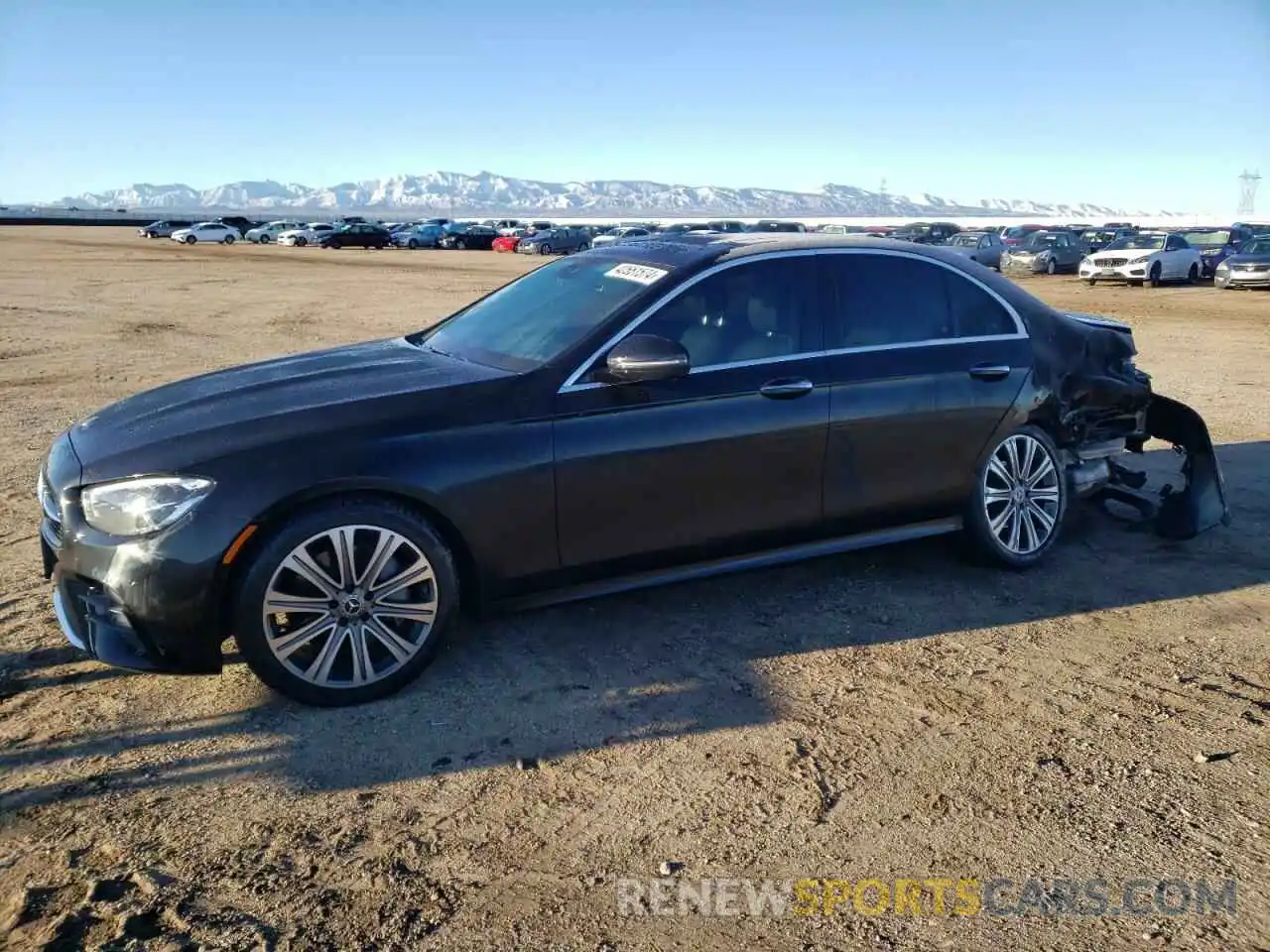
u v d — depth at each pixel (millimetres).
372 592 3574
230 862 2738
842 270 4504
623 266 4461
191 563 3309
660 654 4035
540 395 3803
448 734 3420
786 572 4957
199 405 3828
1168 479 6660
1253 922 2555
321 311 18609
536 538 3828
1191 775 3217
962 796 3096
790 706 3639
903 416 4480
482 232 56844
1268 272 24984
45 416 8664
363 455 3496
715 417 4062
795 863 2781
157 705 3582
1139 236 28938
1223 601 4645
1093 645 4180
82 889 2617
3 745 3303
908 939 2496
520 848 2826
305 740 3361
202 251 47469
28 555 5090
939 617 4441
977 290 4859
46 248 47188
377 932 2488
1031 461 4922
